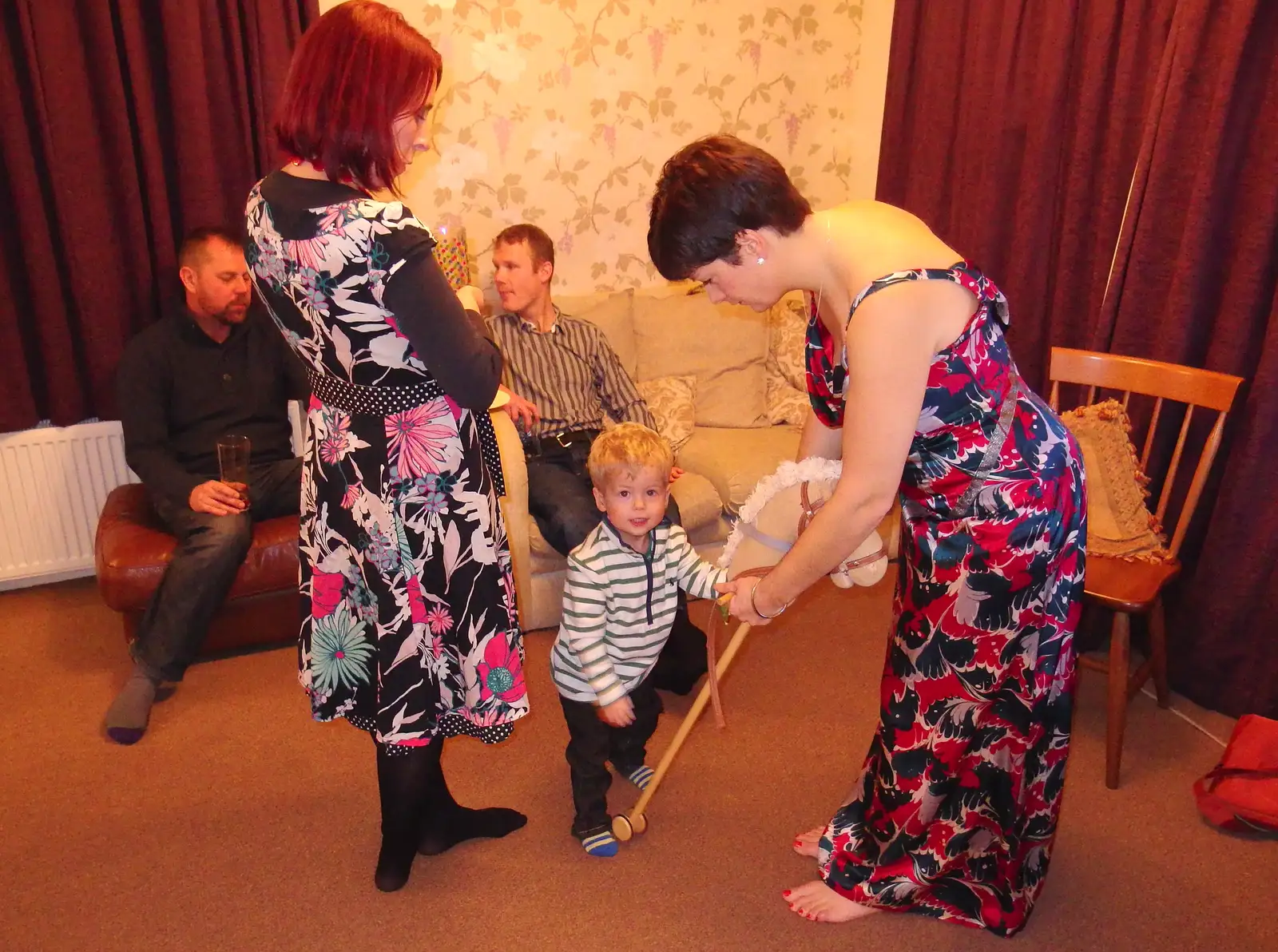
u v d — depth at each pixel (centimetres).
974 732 155
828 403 154
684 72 336
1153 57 236
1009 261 287
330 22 126
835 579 155
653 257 137
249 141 275
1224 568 227
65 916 168
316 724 226
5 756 213
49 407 278
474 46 306
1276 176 208
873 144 357
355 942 163
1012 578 143
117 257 270
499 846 186
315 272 128
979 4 287
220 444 235
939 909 167
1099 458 225
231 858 182
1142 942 164
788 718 229
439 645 155
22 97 252
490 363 139
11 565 285
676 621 239
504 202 325
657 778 181
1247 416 219
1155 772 210
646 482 162
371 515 145
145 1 259
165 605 229
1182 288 226
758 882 177
